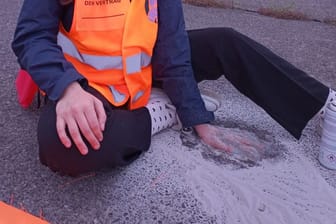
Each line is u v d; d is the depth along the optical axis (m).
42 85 1.62
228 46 2.11
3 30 3.42
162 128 2.11
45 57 1.64
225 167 1.97
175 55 1.99
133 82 1.89
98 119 1.56
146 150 1.95
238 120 2.36
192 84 2.03
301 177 1.96
